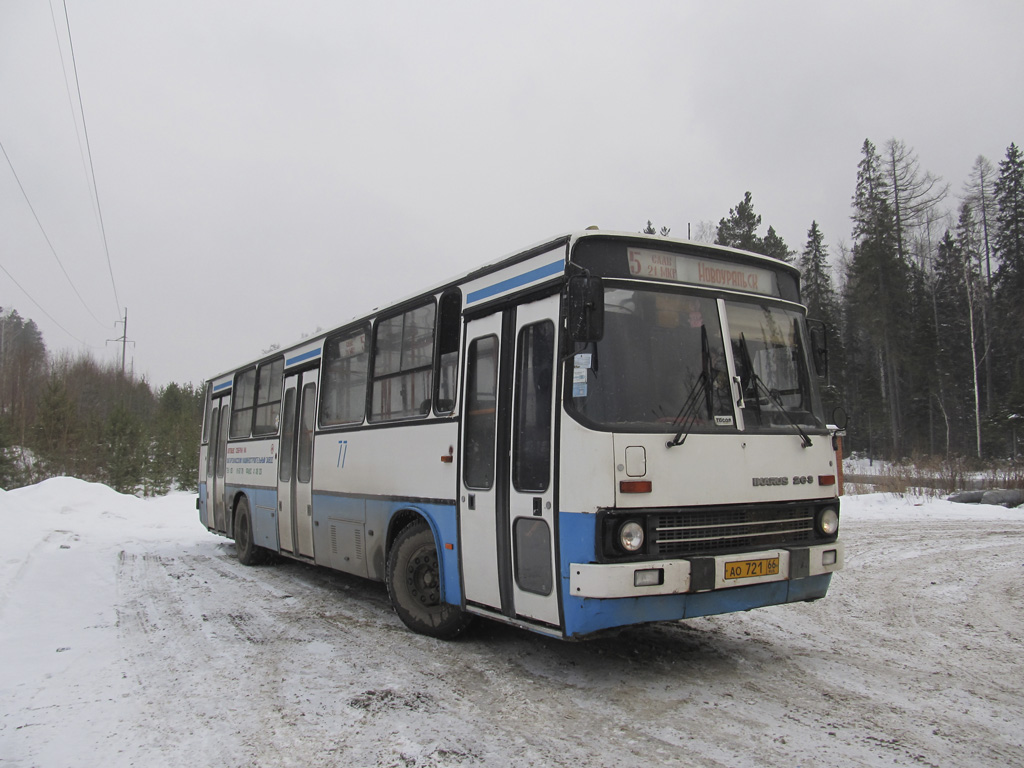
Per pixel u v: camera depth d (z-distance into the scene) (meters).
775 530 5.57
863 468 38.59
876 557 11.50
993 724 4.54
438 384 6.98
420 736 4.42
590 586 4.81
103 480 38.88
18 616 8.01
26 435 39.62
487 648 6.51
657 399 5.26
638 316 5.40
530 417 5.63
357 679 5.60
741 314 5.91
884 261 42.47
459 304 6.77
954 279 50.03
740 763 3.95
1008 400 42.12
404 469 7.40
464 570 6.35
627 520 4.88
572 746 4.22
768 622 7.43
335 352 9.40
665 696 5.09
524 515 5.56
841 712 4.76
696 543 5.15
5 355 58.56
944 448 45.69
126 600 9.03
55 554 13.20
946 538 13.48
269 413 11.58
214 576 10.99
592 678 5.55
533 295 5.74
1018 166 47.69
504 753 4.14
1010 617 7.61
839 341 48.84
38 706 5.09
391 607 8.52
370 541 8.02
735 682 5.42
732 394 5.61
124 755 4.21
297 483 10.14
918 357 44.25
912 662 5.98
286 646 6.67
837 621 7.47
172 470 44.66
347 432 8.74
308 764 4.04
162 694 5.33
